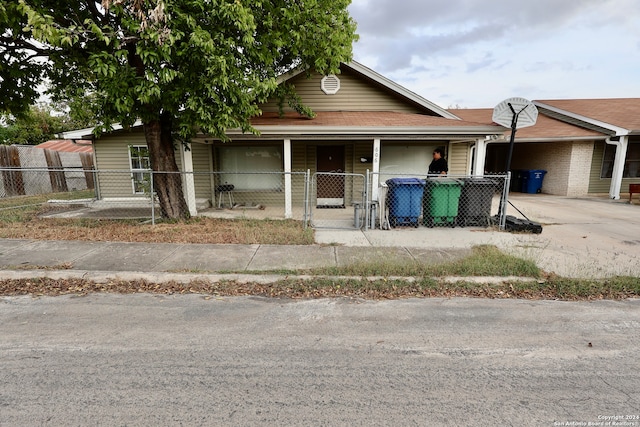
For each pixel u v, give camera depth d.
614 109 14.56
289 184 8.48
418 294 3.96
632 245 5.89
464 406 2.12
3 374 2.40
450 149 10.62
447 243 6.01
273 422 1.97
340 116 9.66
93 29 4.63
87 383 2.31
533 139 12.92
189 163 8.37
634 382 2.36
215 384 2.32
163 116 7.23
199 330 3.10
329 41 7.30
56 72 6.99
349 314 3.46
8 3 4.51
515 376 2.43
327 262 4.92
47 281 4.23
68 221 7.79
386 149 10.74
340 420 1.99
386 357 2.68
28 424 1.93
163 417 2.00
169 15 4.87
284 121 8.84
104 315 3.39
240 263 4.86
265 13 6.57
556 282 4.19
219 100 5.82
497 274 4.44
